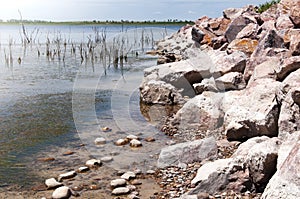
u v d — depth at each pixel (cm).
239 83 995
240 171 541
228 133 731
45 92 1338
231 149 688
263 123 677
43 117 997
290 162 433
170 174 621
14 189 579
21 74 1783
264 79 820
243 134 720
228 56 1121
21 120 970
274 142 532
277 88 676
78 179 615
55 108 1096
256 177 520
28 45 3431
